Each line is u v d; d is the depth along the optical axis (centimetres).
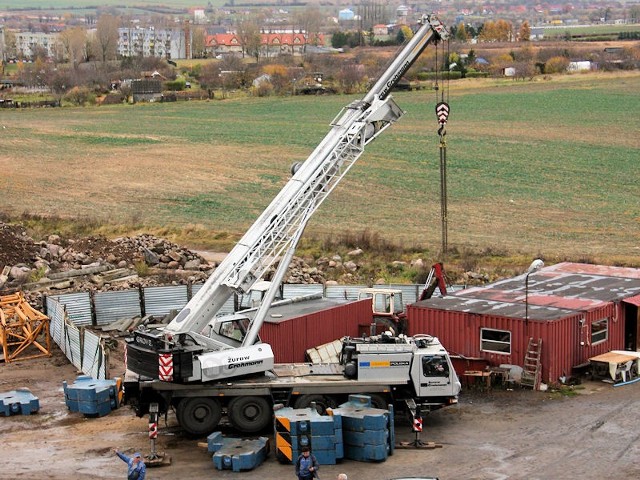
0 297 4338
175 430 3033
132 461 2412
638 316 3850
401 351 2919
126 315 4444
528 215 7594
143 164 10356
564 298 3809
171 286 4522
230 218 7669
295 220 3222
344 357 3022
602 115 13300
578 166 9831
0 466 2706
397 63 3456
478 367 3472
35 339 4122
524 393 3372
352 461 2728
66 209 8038
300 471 2388
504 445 2842
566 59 19625
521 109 13962
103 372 3434
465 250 6106
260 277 3098
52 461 2745
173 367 2806
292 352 3562
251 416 2905
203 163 10381
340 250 6019
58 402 3353
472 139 11544
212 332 3138
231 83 17812
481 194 8488
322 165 3262
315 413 2761
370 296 4062
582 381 3519
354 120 3341
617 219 7425
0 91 17962
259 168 10075
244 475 2622
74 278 5097
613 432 2939
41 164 10356
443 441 2895
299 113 14338
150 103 16100
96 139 12075
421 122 12888
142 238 5753
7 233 5488
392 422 2781
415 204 8094
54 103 15962
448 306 3697
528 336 3434
